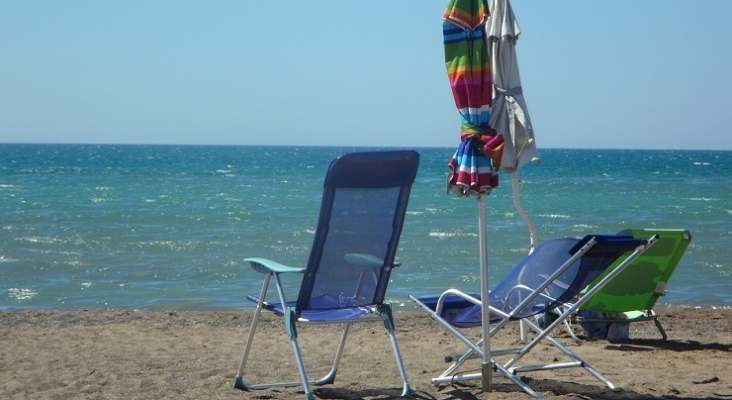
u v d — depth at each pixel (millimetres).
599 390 4930
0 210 23406
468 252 14922
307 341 6910
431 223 20359
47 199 28344
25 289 11320
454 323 4930
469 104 4457
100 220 20703
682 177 54312
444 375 5156
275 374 5480
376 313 4738
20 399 4707
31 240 16219
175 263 13688
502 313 4711
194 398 4707
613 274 4586
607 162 100125
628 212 24156
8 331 7328
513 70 4902
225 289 11391
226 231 18547
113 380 5188
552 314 7207
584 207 26078
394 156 4465
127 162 84062
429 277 12281
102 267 13219
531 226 6027
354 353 6352
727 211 24375
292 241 16781
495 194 33062
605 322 6992
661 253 6688
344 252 4516
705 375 5543
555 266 5035
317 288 4496
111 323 8000
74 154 120875
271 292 11164
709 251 14844
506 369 4848
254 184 41375
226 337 7074
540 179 49969
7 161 80750
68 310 9023
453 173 4531
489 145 4320
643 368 5781
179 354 6211
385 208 4590
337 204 4414
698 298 10656
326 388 5023
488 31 4965
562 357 6258
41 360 5895
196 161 92438
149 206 25469
